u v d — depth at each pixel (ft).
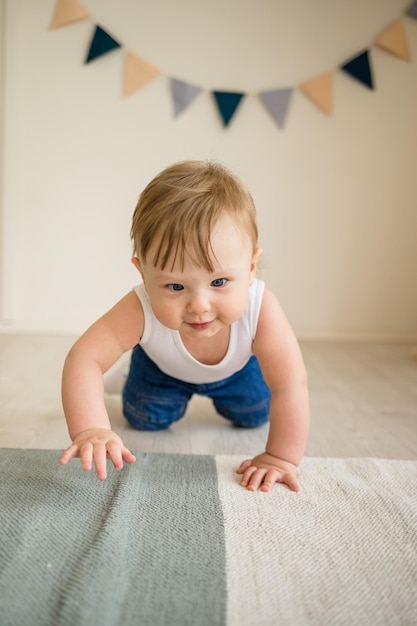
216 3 7.57
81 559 2.24
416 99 7.78
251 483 2.98
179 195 2.90
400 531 2.57
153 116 7.71
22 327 7.79
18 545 2.33
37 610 1.95
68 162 7.74
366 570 2.28
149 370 3.94
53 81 7.59
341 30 7.64
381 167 7.90
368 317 8.18
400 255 8.08
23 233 7.82
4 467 3.05
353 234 8.03
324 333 8.11
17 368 5.70
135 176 7.79
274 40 7.65
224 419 4.49
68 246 7.88
